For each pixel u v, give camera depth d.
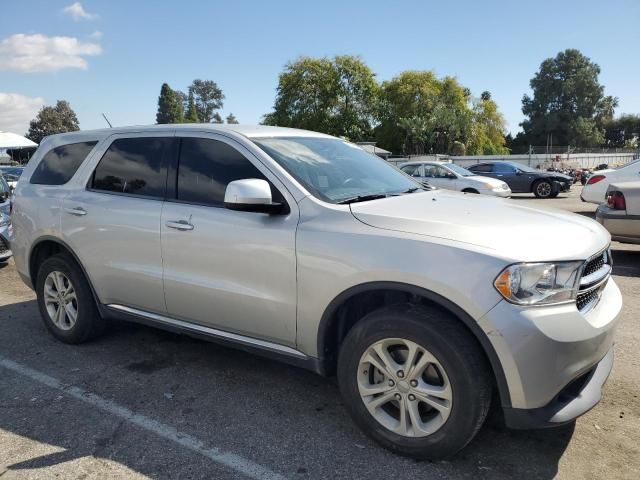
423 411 2.82
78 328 4.44
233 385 3.78
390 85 57.81
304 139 3.89
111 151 4.22
